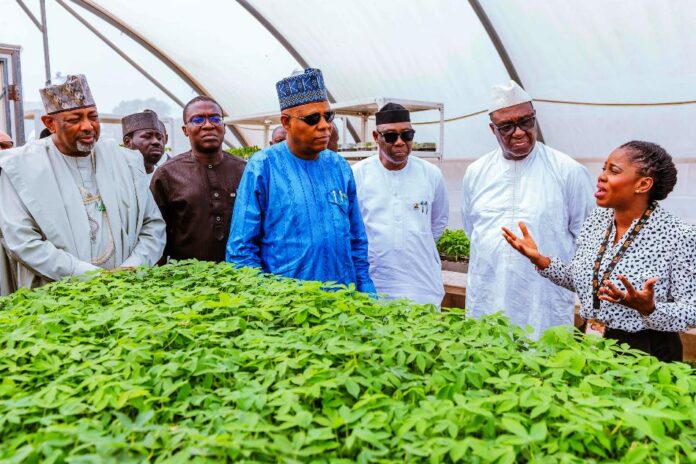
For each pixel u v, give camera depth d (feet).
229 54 39.75
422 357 5.49
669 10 23.95
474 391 4.94
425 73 33.71
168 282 9.03
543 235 11.97
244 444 3.92
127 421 4.38
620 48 26.61
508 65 30.30
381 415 4.40
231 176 13.55
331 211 10.64
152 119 17.21
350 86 38.24
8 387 4.96
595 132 30.99
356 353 5.56
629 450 4.16
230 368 5.37
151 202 12.01
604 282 7.84
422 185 14.03
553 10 26.35
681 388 4.98
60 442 4.01
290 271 10.32
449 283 19.12
